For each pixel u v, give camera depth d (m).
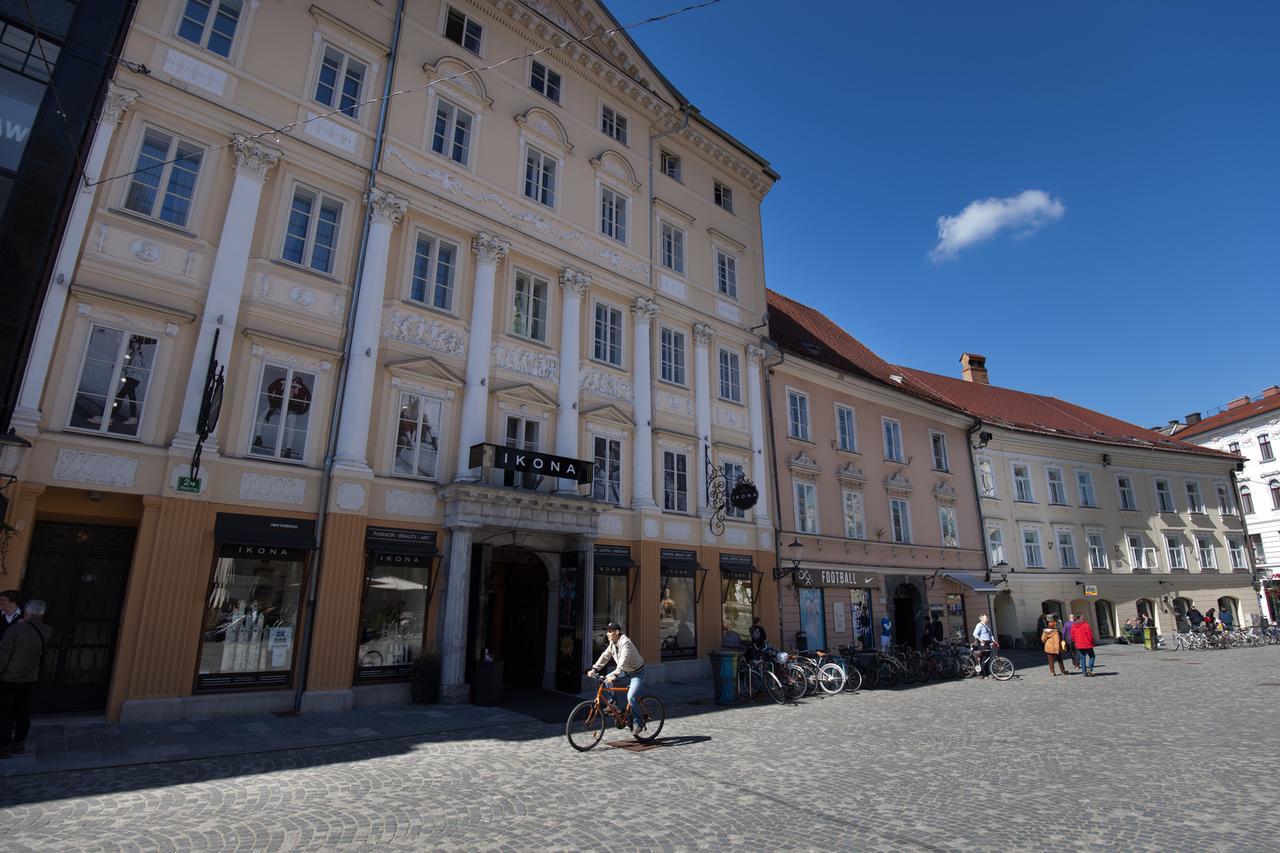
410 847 5.98
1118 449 37.19
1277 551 43.00
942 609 27.75
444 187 16.25
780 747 10.34
